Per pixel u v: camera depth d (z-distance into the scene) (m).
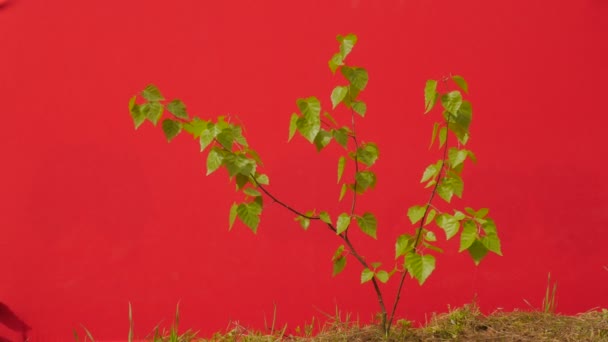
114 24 3.45
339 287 3.39
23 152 3.44
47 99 3.45
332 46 3.42
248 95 3.43
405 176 3.39
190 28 3.44
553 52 3.38
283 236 3.41
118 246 3.42
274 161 3.41
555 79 3.38
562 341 2.85
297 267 3.40
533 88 3.38
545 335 2.93
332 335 3.15
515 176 3.37
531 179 3.37
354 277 3.39
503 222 3.37
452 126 2.57
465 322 3.14
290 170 3.41
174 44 3.44
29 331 3.40
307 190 3.40
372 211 3.39
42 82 3.45
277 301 3.40
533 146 3.37
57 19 3.45
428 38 3.40
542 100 3.38
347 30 3.41
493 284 3.37
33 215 3.42
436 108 3.39
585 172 3.36
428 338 2.96
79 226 3.43
